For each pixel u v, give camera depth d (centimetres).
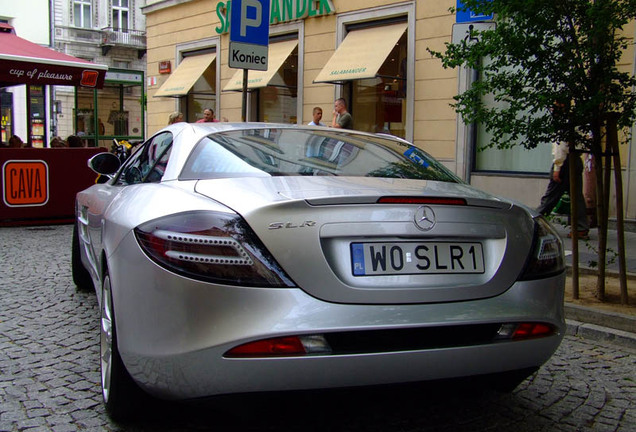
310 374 253
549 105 530
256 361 250
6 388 367
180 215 274
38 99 1975
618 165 545
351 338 257
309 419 328
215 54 1842
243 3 802
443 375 271
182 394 265
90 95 2369
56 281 650
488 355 277
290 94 1611
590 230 991
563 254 320
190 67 1898
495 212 296
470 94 571
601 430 327
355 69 1353
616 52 523
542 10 520
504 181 1160
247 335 249
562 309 307
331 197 268
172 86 1911
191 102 1958
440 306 270
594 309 521
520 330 285
